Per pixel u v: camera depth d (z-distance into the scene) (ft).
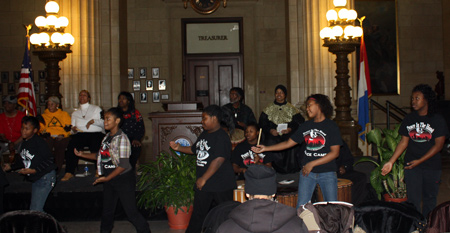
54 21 27.14
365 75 27.37
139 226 14.87
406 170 15.06
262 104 43.42
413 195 14.89
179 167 17.97
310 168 13.15
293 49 32.96
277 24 43.45
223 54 43.57
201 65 43.70
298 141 13.79
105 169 14.40
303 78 31.89
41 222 8.60
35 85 41.16
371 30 43.86
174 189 17.63
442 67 44.19
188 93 43.62
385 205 9.89
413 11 44.19
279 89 22.84
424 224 9.64
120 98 21.02
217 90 43.55
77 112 23.20
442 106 36.55
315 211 9.45
